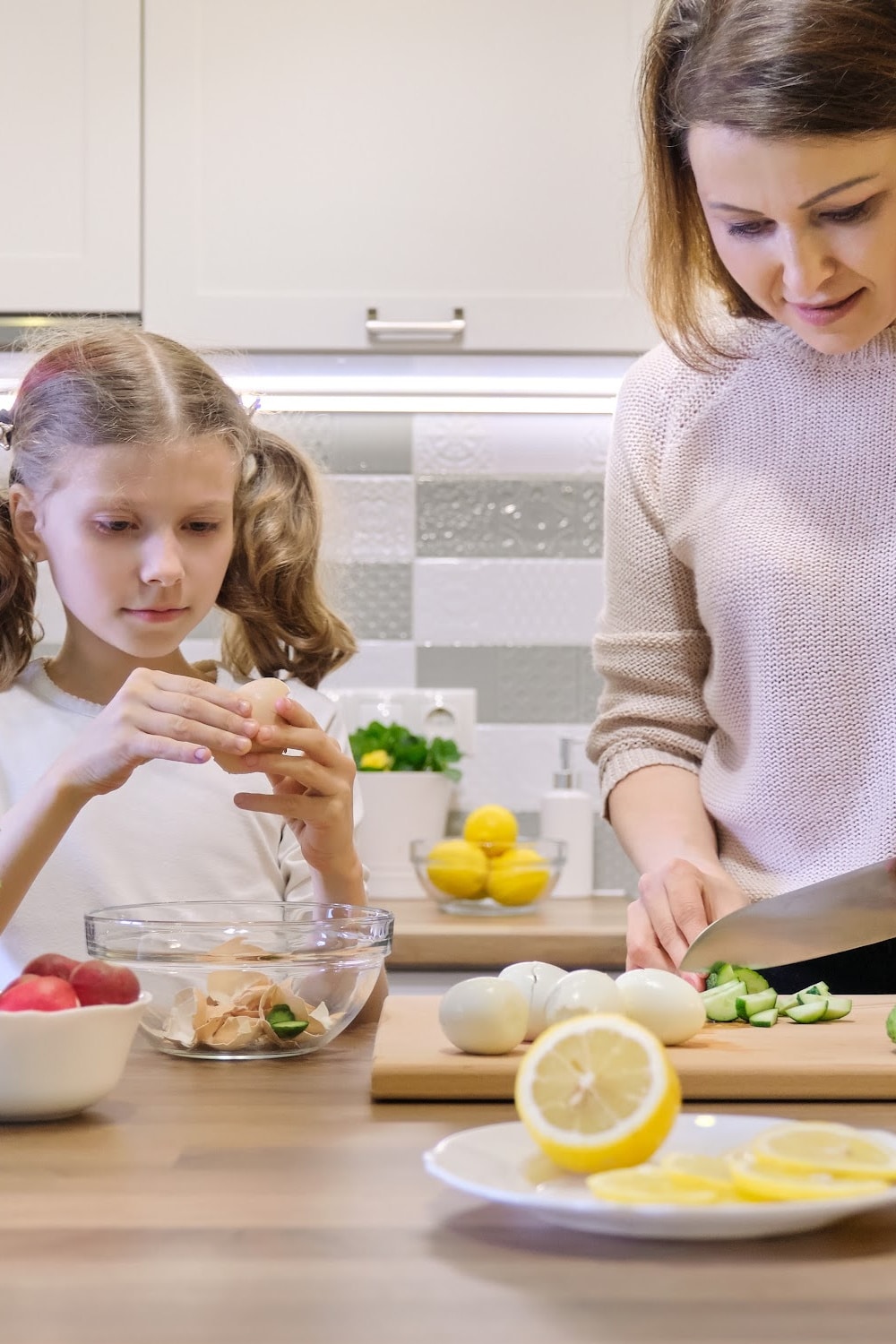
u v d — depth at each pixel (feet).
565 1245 2.14
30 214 6.94
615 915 7.09
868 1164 2.18
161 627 4.34
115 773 3.78
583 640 8.36
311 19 6.97
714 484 4.70
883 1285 1.98
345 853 4.01
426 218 7.00
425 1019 3.57
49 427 4.38
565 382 7.70
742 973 3.78
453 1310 1.89
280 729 3.81
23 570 4.94
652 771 4.90
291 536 5.22
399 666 8.34
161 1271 2.03
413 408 8.09
